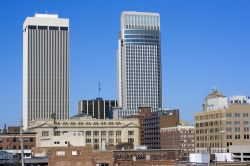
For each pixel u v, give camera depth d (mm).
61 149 186000
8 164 196375
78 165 186125
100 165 195750
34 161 198500
